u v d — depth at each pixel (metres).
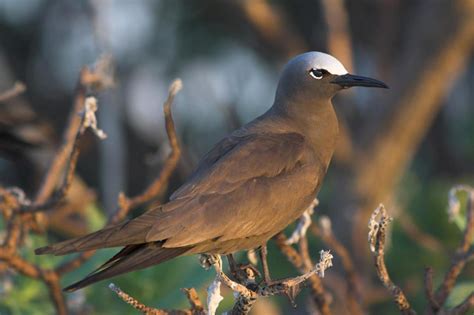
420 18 15.58
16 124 12.78
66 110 19.64
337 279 13.20
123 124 18.59
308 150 9.05
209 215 8.22
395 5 16.81
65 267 9.70
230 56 18.05
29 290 10.70
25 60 19.62
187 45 17.97
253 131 9.11
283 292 7.88
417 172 19.58
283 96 9.41
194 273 10.51
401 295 8.15
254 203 8.46
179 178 17.39
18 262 9.49
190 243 8.06
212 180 8.43
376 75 16.73
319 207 17.47
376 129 15.88
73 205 12.41
